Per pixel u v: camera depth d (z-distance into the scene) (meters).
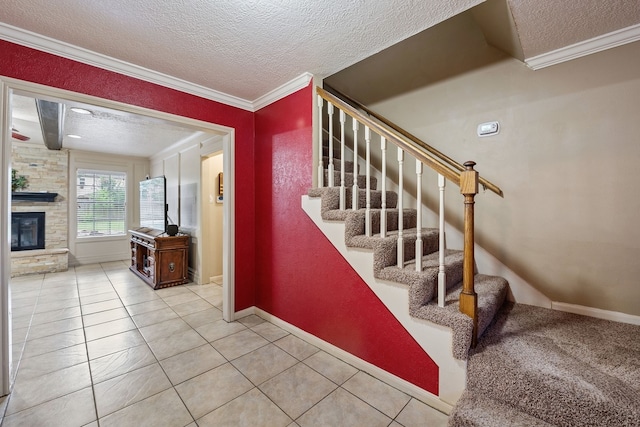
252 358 2.14
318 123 2.37
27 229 5.06
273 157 2.73
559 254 2.01
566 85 1.94
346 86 3.21
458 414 1.27
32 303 3.38
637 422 1.05
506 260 2.21
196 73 2.30
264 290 2.89
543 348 1.51
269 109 2.77
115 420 1.52
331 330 2.21
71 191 5.48
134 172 6.21
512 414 1.26
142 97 2.22
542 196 2.05
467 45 2.37
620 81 1.77
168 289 3.99
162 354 2.20
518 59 2.11
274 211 2.74
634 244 1.77
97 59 2.00
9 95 1.71
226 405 1.63
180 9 1.54
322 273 2.27
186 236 4.32
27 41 1.74
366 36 1.81
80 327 2.71
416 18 1.63
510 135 2.16
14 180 4.89
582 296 1.94
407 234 2.12
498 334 1.67
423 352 1.65
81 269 5.21
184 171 4.71
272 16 1.61
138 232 4.77
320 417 1.54
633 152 1.75
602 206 1.85
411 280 1.67
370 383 1.84
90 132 4.11
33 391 1.75
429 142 2.59
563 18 1.59
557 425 1.19
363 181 2.79
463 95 2.39
